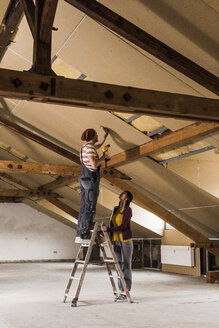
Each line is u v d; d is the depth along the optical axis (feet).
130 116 18.45
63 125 22.54
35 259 47.16
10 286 22.95
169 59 12.73
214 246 26.27
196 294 19.45
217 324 12.68
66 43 15.72
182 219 28.37
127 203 17.31
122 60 15.12
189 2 11.34
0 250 46.06
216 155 20.56
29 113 23.25
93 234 16.51
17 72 10.53
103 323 12.86
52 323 12.88
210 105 12.76
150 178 24.40
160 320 13.29
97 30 14.26
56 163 29.37
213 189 21.81
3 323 12.91
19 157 32.42
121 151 22.52
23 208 47.62
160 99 12.12
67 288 17.15
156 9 12.13
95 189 15.87
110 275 17.48
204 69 13.17
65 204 38.81
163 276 28.73
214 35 11.93
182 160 21.59
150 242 36.35
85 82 11.21
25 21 15.57
